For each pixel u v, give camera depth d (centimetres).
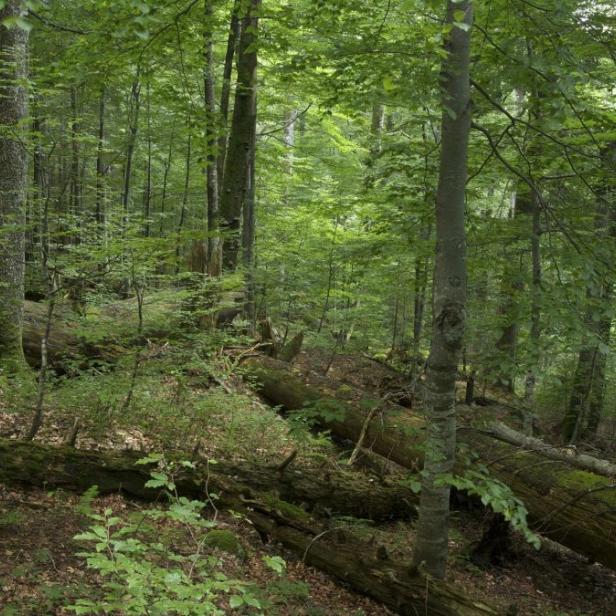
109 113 1608
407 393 910
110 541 275
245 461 689
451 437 475
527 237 751
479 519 739
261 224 1448
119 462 570
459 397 1156
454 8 448
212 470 607
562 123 460
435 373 471
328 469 750
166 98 780
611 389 1203
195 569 465
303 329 1240
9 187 766
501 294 799
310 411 675
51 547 446
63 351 843
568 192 715
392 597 496
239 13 684
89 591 396
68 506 517
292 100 1344
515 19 521
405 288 1216
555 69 446
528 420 777
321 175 1659
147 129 1548
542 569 672
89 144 1437
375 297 1270
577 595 629
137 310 885
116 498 557
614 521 578
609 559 581
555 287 495
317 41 922
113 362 834
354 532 616
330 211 1084
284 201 1611
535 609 575
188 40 698
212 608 264
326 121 1304
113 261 646
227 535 536
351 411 838
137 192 1947
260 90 1240
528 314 548
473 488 425
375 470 793
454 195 464
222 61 1453
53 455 547
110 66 596
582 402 1052
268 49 801
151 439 686
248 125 1086
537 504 627
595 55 625
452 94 459
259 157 1364
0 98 761
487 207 1274
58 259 600
